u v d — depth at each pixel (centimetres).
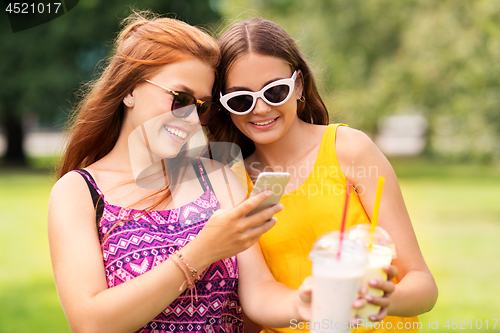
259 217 131
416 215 933
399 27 1413
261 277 162
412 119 2972
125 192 156
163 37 154
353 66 1443
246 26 173
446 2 1053
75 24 1464
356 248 118
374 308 120
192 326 149
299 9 1587
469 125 909
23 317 438
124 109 166
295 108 173
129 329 131
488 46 870
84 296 134
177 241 150
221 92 173
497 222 864
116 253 145
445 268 589
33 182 1423
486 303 460
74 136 170
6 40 1501
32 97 1502
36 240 752
